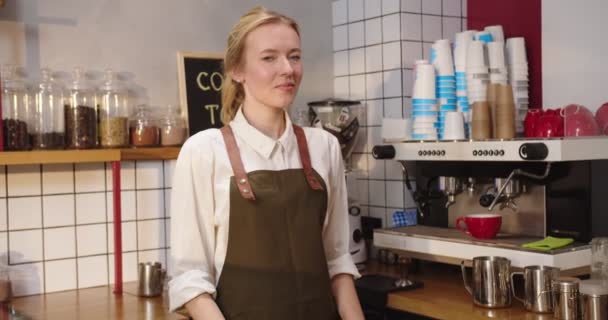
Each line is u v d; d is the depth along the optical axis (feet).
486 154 7.68
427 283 8.58
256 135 6.04
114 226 8.61
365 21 10.48
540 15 9.34
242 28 5.91
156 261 9.45
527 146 7.23
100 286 9.03
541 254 7.20
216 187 5.95
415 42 10.05
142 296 8.43
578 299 6.81
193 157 5.88
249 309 5.92
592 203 7.52
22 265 8.50
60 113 8.36
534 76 9.45
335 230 6.58
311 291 6.09
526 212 8.16
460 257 7.99
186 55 9.63
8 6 8.41
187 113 9.56
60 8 8.76
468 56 8.82
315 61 10.95
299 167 6.21
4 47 8.40
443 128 8.81
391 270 9.50
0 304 8.05
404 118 9.71
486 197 8.02
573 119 7.66
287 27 5.83
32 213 8.55
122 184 9.17
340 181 6.58
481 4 10.29
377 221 10.34
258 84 5.83
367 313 8.61
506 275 7.33
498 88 8.22
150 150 9.03
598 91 8.59
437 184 9.21
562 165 7.70
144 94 9.40
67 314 7.65
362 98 10.62
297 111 10.22
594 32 8.62
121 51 9.21
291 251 6.03
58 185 8.71
